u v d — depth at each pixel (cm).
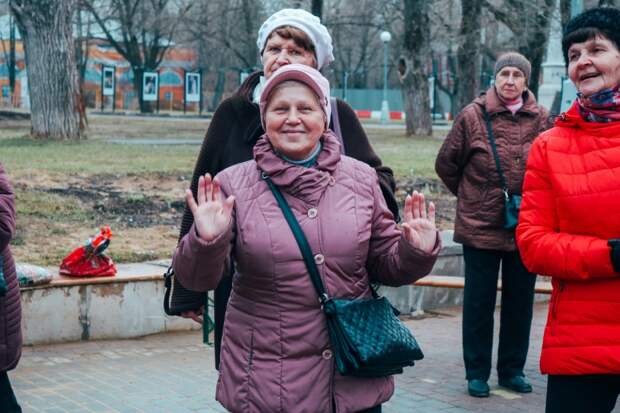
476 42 3180
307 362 368
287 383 366
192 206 352
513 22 2989
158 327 884
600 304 387
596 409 392
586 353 386
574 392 394
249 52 5319
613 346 383
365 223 377
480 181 680
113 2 5466
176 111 6638
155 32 5556
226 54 6469
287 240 367
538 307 1036
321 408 366
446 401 672
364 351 355
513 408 657
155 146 2223
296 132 375
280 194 376
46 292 822
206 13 5312
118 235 1116
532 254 404
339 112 475
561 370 394
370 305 369
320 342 368
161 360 786
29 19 2303
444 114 6056
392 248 384
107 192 1365
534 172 414
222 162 480
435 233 367
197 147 2223
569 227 400
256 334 372
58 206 1230
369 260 391
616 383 392
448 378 738
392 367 366
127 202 1306
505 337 701
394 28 5731
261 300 372
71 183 1412
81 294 839
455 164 695
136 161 1727
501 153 675
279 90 378
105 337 854
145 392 689
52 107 2323
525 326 698
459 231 689
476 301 684
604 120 400
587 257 382
